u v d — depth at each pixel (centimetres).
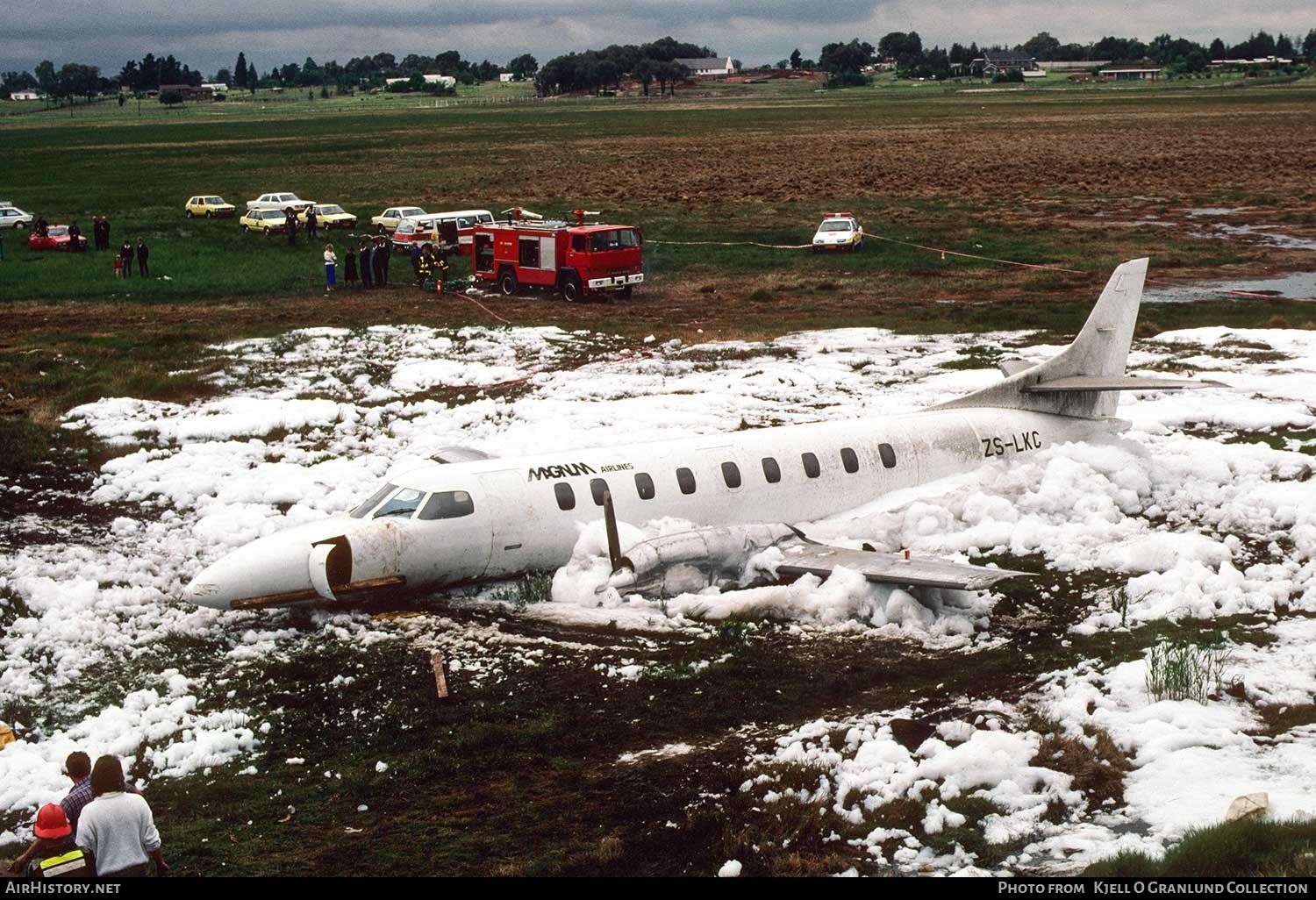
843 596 1788
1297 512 2144
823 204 8131
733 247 6225
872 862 1135
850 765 1320
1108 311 2377
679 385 3325
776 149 12825
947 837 1169
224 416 3075
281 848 1221
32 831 1271
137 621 1870
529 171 10956
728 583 1933
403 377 3488
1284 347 3572
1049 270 5238
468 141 15025
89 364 3712
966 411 2314
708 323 4278
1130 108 18962
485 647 1731
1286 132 13312
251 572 1778
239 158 13350
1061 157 11075
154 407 3191
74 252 6462
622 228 4831
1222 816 1157
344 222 7325
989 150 12062
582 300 4806
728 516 2027
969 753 1297
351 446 2836
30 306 4906
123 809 1025
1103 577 1933
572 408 3050
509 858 1181
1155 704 1423
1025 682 1553
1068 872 1084
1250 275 5084
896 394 3152
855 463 2148
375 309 4703
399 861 1184
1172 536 1997
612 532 1852
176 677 1655
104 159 13900
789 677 1597
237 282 5388
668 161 11681
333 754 1438
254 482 2548
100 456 2794
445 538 1842
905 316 4294
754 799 1261
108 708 1552
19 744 1466
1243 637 1650
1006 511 2141
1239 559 1981
